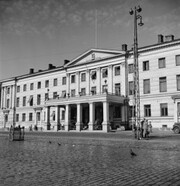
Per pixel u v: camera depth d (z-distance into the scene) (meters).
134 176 7.57
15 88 75.19
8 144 20.45
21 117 72.38
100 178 7.32
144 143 20.52
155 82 46.84
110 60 53.09
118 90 51.69
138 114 25.80
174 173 7.98
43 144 20.41
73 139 26.53
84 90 57.25
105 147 17.47
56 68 63.62
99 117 53.62
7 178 7.38
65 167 9.19
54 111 62.00
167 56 45.88
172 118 44.22
